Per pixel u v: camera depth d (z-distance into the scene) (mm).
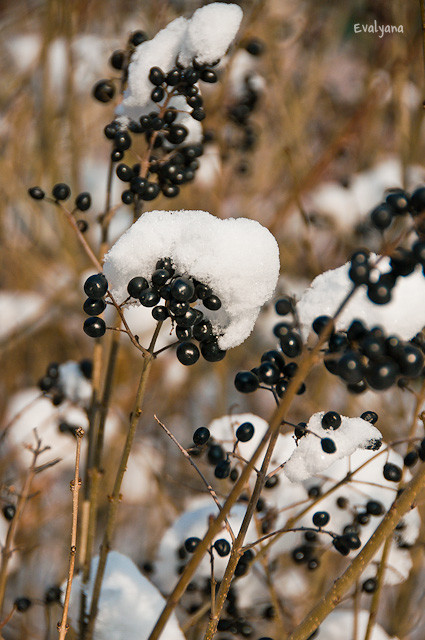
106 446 1021
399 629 783
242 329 505
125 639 591
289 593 729
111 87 613
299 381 472
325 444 505
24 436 884
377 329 468
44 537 983
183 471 1013
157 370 1102
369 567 627
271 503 649
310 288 521
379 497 615
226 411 991
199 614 605
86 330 511
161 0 1046
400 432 922
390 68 1054
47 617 631
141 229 503
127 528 1012
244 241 499
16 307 1154
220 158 977
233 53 868
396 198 463
